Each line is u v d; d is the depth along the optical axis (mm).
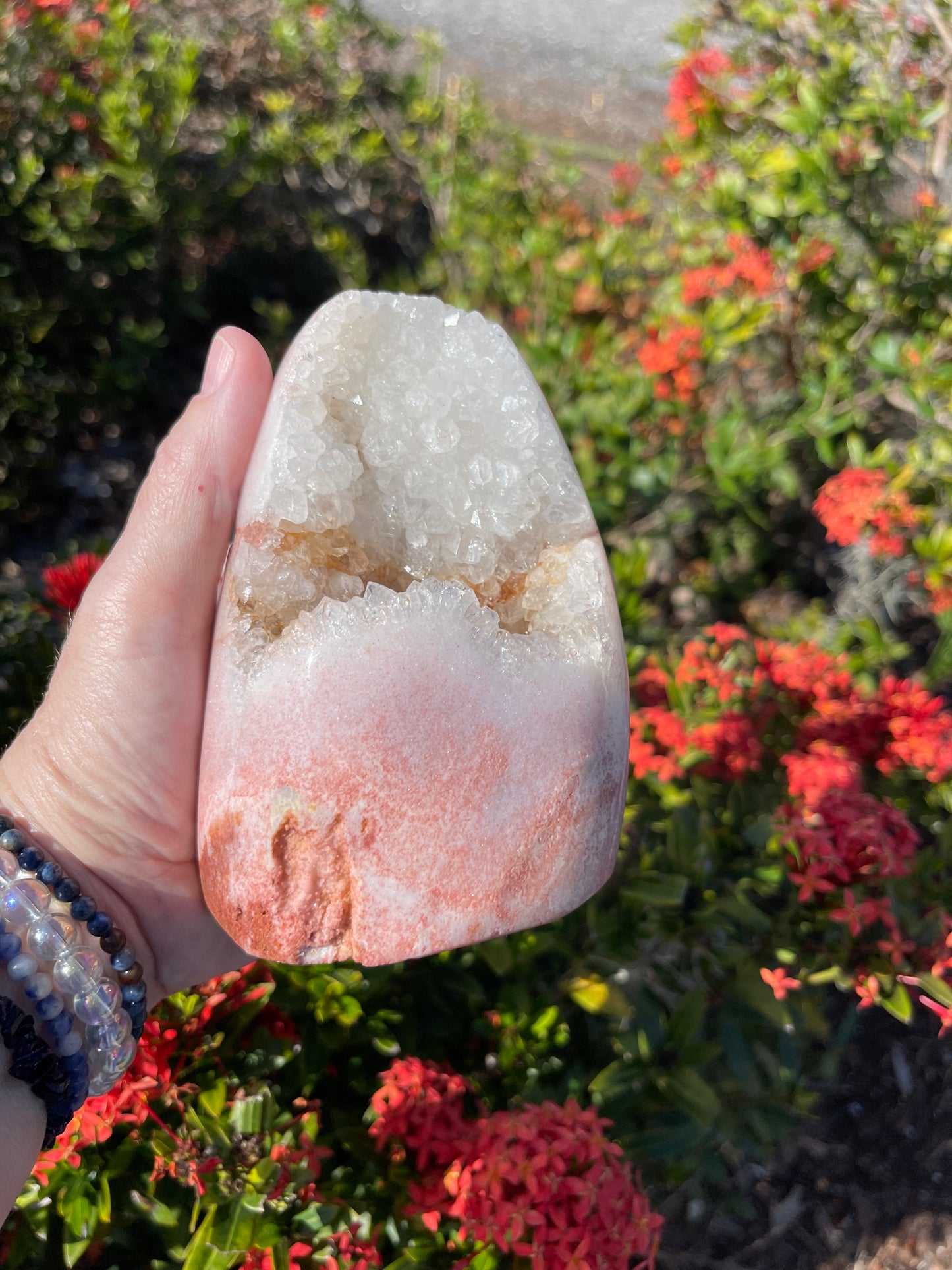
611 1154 236
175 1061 245
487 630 174
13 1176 173
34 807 214
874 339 431
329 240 626
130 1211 251
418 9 1010
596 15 1035
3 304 522
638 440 476
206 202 626
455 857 169
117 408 623
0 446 554
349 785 167
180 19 706
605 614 188
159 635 214
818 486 534
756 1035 310
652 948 324
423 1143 243
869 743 337
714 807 343
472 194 616
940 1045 413
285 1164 231
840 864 268
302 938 170
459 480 189
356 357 195
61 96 541
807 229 462
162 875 225
